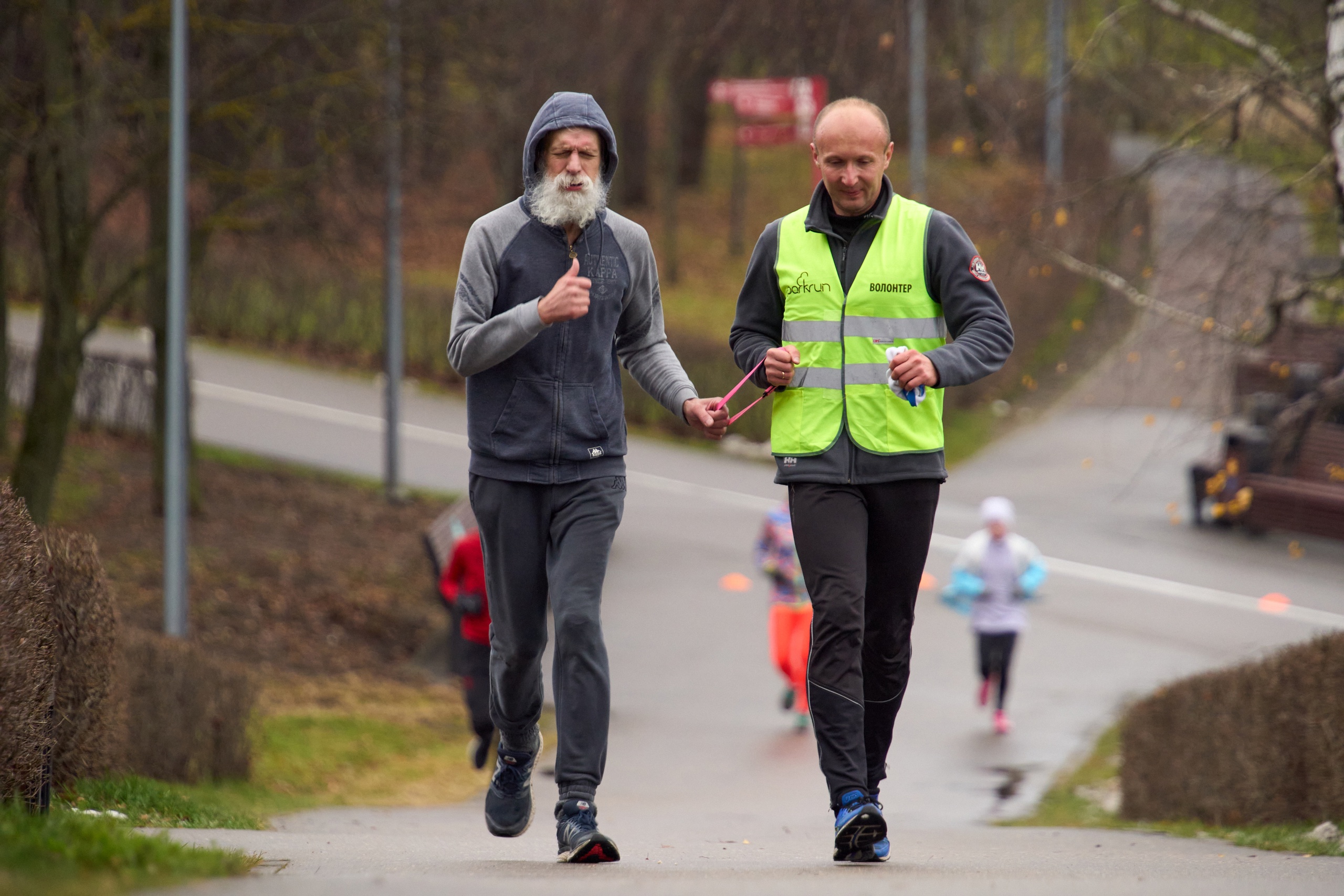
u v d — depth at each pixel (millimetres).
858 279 17328
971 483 88438
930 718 47156
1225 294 41375
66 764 24625
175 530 47594
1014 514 81062
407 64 61656
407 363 112125
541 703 17719
